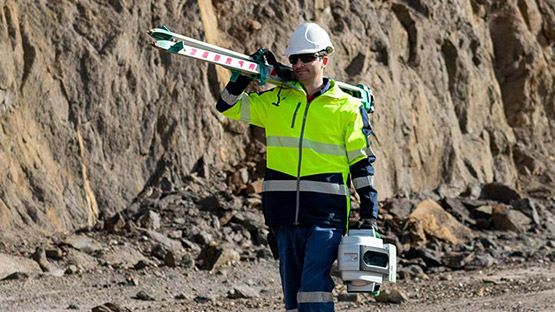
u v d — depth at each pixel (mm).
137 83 21500
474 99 31625
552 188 31969
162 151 21469
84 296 12320
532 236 23422
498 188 26672
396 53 28859
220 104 6574
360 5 27812
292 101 6434
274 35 25250
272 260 17203
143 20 22297
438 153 28766
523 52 34250
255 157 22922
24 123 19047
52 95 19797
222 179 21828
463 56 31578
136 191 20500
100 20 21375
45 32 20188
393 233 21047
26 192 18484
